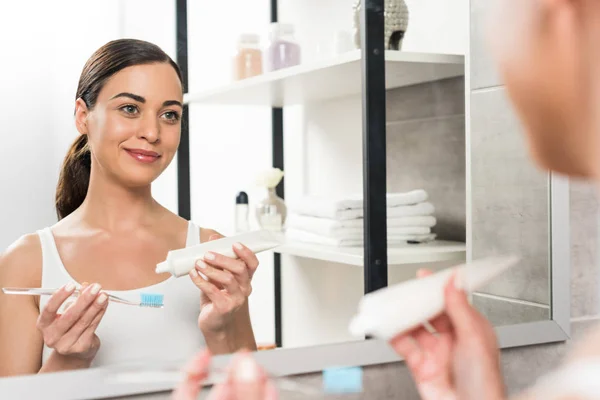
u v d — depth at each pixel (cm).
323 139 92
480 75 99
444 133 97
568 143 25
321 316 88
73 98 72
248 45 89
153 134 77
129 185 76
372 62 92
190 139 82
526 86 25
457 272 41
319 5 94
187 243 80
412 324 40
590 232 109
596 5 23
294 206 90
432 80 96
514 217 101
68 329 71
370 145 92
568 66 23
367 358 88
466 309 39
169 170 80
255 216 86
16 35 69
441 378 40
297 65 93
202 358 34
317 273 88
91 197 73
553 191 103
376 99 92
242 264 83
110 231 74
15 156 69
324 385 86
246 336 83
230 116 87
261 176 88
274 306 85
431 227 96
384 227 93
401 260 94
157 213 78
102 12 74
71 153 72
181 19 81
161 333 76
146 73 77
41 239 70
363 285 91
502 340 99
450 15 97
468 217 99
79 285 72
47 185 71
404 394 91
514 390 101
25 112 69
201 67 83
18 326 69
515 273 102
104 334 73
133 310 75
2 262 68
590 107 23
